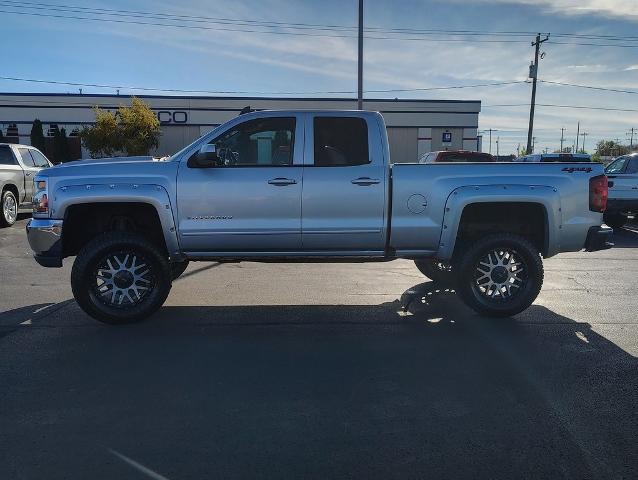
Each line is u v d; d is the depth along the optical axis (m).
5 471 3.14
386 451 3.38
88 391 4.22
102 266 5.90
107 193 5.78
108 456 3.30
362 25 23.25
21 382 4.38
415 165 6.02
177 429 3.64
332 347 5.24
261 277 8.43
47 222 5.78
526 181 6.04
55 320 6.08
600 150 104.38
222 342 5.37
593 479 3.09
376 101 41.56
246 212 5.91
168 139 40.88
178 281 8.12
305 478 3.09
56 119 41.00
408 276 8.52
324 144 6.02
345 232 5.99
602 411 3.91
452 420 3.77
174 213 5.86
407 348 5.22
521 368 4.72
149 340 5.42
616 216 14.98
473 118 42.34
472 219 6.40
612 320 6.16
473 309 6.19
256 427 3.67
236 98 40.72
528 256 6.06
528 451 3.38
